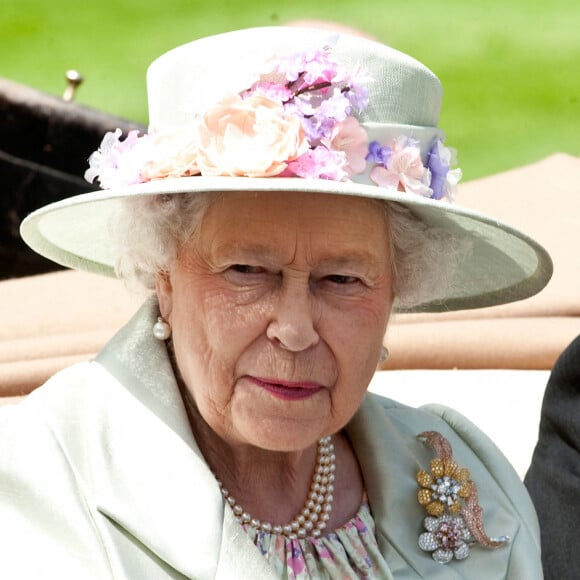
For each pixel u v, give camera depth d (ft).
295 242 26.04
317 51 26.30
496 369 43.83
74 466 27.20
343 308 27.07
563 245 48.93
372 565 30.07
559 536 33.40
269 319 26.43
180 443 27.78
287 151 25.18
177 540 26.32
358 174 27.02
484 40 118.21
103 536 26.14
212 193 26.37
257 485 29.78
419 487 31.68
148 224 27.35
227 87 26.09
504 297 33.22
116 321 44.68
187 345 27.50
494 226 27.84
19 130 51.37
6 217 51.88
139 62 112.16
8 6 120.67
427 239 29.25
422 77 28.60
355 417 32.45
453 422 35.01
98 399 28.40
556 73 113.39
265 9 121.39
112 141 28.12
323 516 30.27
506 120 108.58
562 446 34.63
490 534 32.12
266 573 26.84
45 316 44.98
